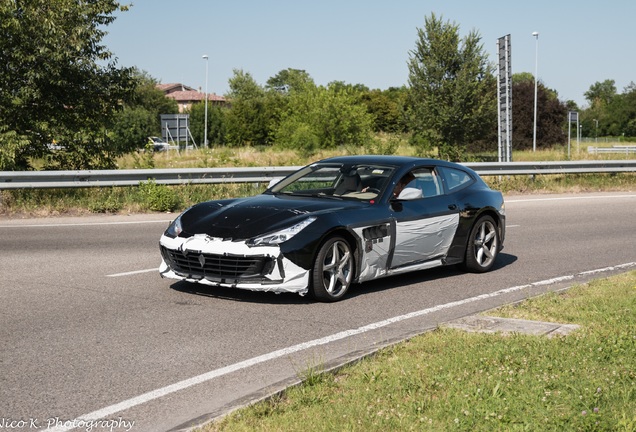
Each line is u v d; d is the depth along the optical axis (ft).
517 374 15.03
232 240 22.76
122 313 21.67
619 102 365.81
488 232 30.04
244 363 17.08
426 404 13.19
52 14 60.08
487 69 127.03
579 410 12.91
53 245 34.55
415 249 26.63
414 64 127.95
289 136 161.58
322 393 14.14
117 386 15.37
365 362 16.31
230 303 23.21
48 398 14.61
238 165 85.25
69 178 48.08
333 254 23.77
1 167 57.41
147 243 35.60
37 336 19.07
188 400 14.66
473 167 64.59
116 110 65.82
